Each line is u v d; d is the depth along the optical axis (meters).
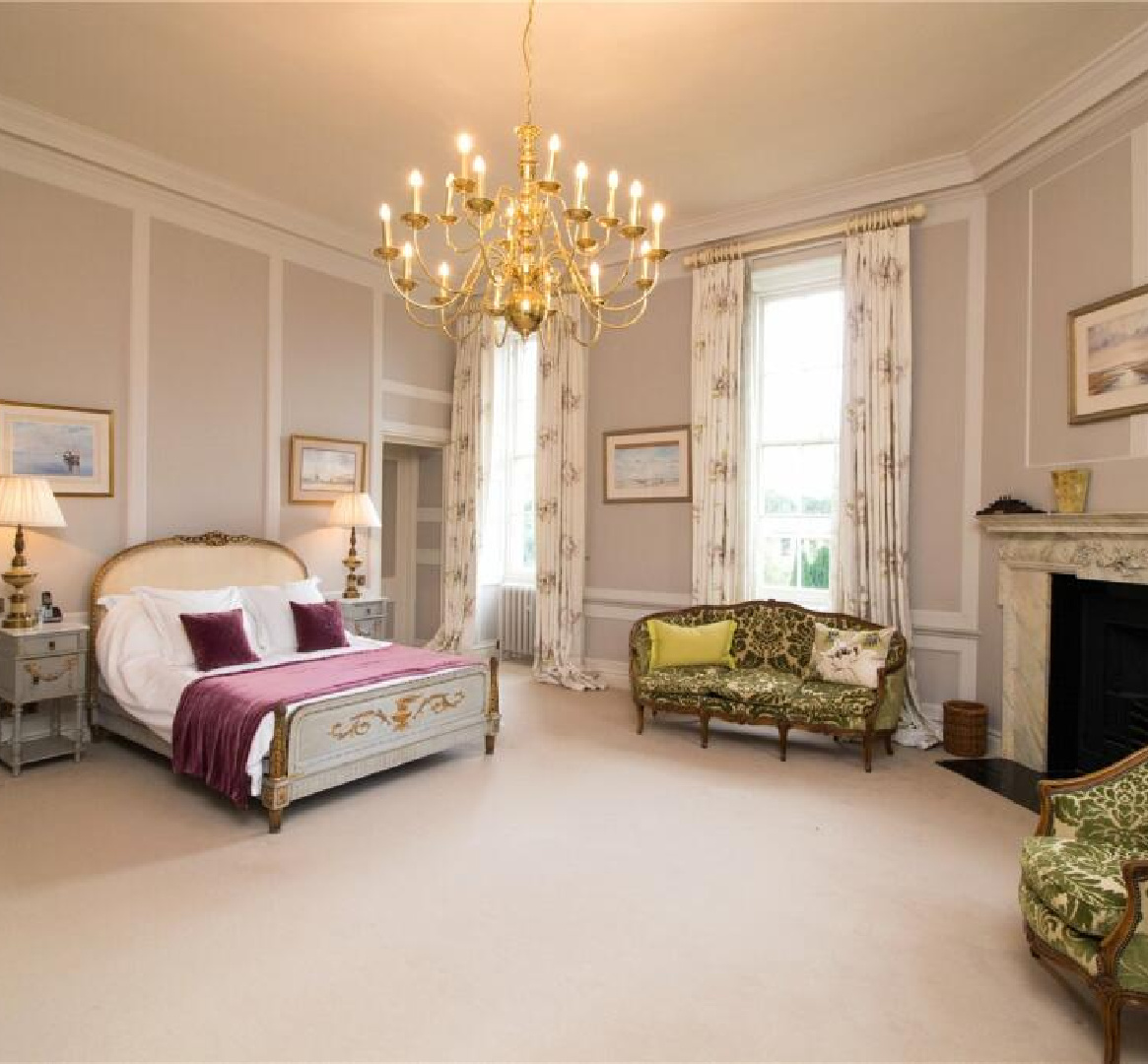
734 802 3.49
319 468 5.55
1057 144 3.78
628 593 5.81
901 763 4.10
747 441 5.16
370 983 2.08
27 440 4.06
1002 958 2.26
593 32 3.15
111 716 4.10
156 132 4.07
